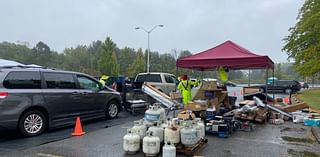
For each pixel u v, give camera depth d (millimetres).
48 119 7547
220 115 9164
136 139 5574
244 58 9945
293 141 6973
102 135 7371
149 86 11344
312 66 25672
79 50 89375
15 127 6707
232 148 6168
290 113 10883
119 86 12328
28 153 5605
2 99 6430
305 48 28469
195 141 5613
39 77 7434
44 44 80500
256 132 8117
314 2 26734
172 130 5531
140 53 69812
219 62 10320
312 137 7453
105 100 9828
